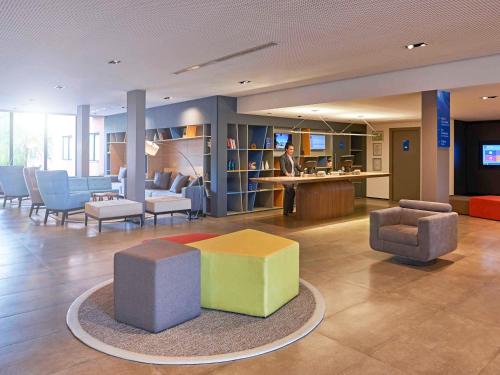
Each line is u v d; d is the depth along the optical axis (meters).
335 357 2.77
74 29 4.28
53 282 4.37
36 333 3.13
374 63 5.90
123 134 13.30
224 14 3.84
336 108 8.37
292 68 6.18
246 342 2.98
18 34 4.47
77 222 8.23
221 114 9.03
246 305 3.49
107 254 5.59
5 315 3.47
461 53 5.37
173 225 7.95
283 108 8.41
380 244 5.32
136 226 7.82
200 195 9.05
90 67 6.14
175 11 3.75
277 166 10.66
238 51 5.20
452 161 11.09
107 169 13.55
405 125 11.59
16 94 8.94
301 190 8.59
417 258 4.96
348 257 5.45
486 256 5.53
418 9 3.72
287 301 3.78
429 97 6.21
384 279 4.50
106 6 3.64
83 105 10.55
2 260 5.26
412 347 2.91
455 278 4.55
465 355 2.80
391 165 11.94
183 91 8.38
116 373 2.56
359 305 3.73
